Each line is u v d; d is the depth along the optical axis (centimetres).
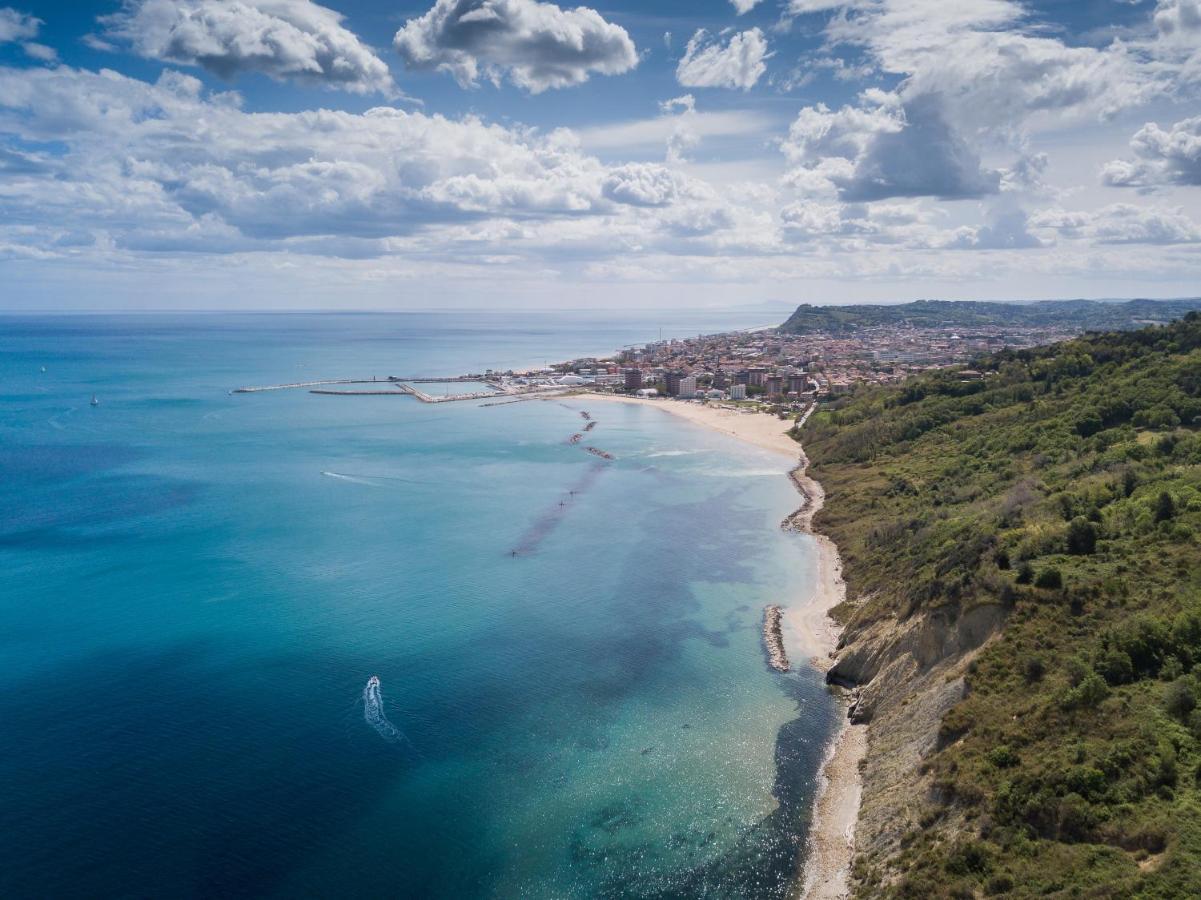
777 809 6794
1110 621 6931
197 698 8562
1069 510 9450
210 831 6462
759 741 7794
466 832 6519
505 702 8531
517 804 6862
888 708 7869
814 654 9612
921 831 5928
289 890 5884
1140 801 5194
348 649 9781
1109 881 4703
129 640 9994
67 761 7369
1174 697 5759
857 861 6028
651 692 8738
